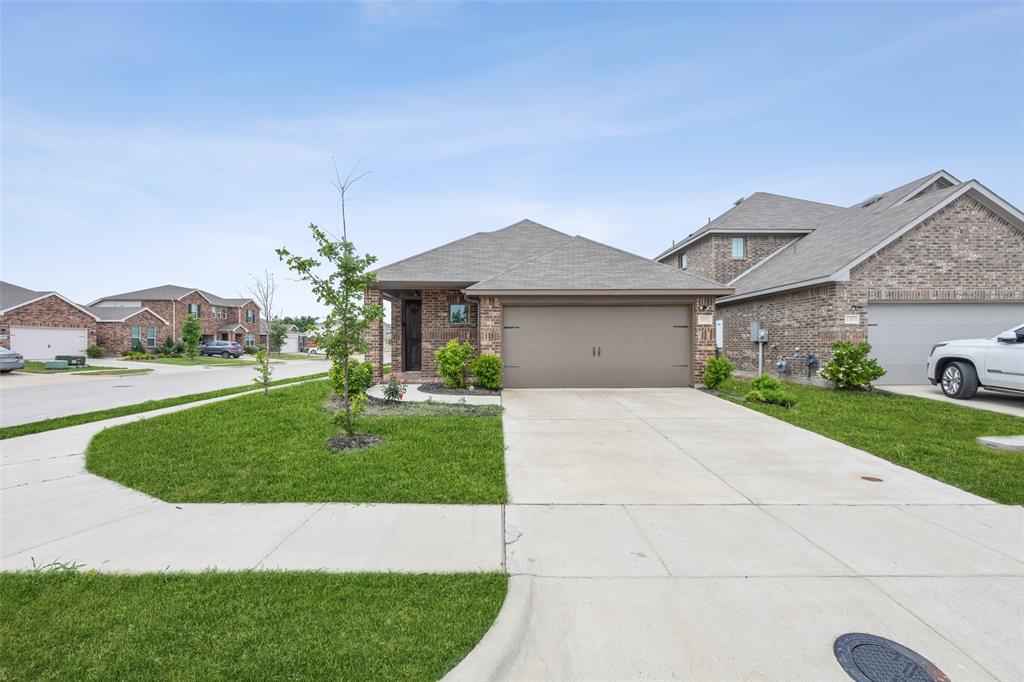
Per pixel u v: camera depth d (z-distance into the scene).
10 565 3.39
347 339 6.70
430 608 2.88
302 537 3.86
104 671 2.35
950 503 4.69
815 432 7.49
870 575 3.34
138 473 5.44
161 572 3.28
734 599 3.04
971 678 2.37
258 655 2.46
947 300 12.05
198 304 48.12
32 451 6.54
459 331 14.16
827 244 15.44
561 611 2.91
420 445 6.44
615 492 4.96
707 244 20.73
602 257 13.32
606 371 11.98
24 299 29.61
